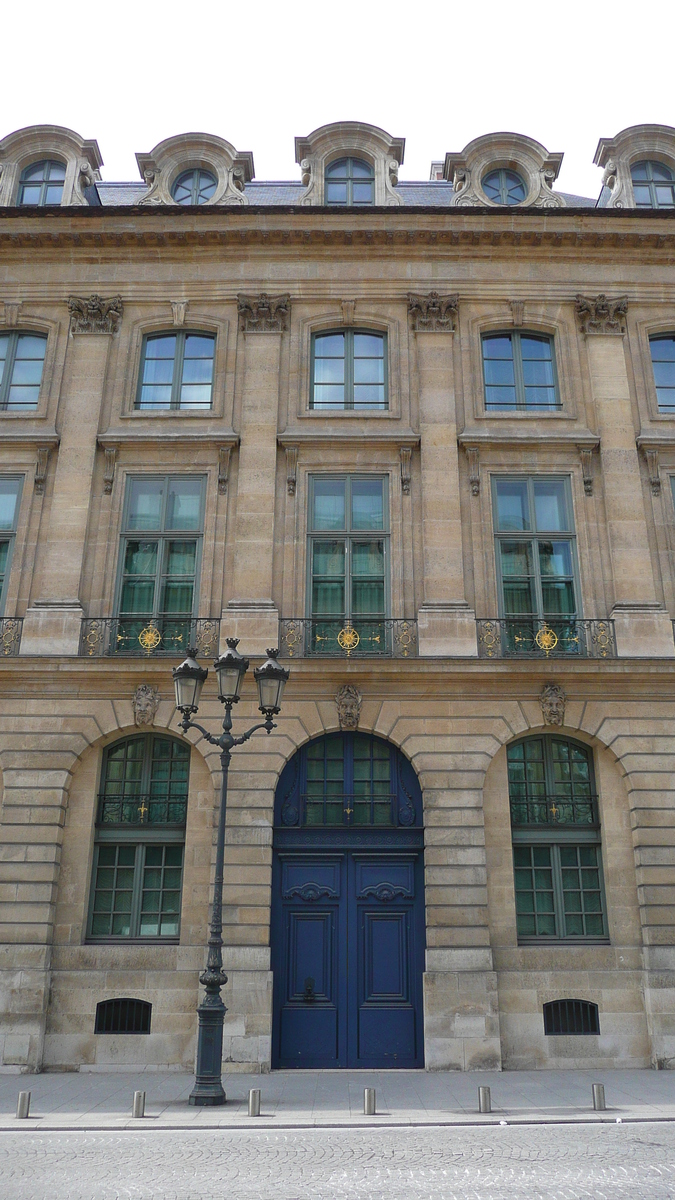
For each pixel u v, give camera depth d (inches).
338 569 764.6
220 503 770.2
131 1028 650.8
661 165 917.2
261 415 790.5
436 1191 320.5
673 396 826.8
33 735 698.2
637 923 676.7
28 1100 460.8
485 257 840.9
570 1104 494.9
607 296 832.3
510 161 903.1
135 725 701.9
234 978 642.2
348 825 695.7
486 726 701.3
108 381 812.0
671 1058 634.2
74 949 661.3
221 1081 561.9
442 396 798.5
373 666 701.9
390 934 678.5
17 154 905.5
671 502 776.9
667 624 733.9
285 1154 381.1
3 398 820.0
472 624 729.0
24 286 836.0
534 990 655.8
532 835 705.0
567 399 810.8
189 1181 337.1
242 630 722.8
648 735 703.7
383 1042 654.5
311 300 832.9
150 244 836.6
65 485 770.8
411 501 773.9
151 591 757.3
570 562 768.9
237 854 669.3
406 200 954.1
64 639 723.4
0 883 663.8
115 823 704.4
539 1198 309.7
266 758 690.8
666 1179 335.6
